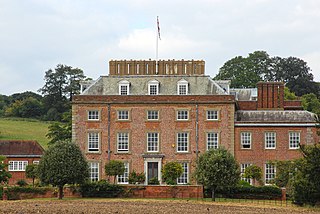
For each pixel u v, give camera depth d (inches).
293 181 2657.5
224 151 2974.9
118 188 3051.2
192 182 3442.4
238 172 2938.0
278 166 3211.1
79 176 2994.6
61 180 2942.9
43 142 5482.3
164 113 3540.8
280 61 7234.3
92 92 3619.6
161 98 3545.8
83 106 3560.5
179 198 2992.1
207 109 3526.1
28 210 2300.7
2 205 2539.4
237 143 3516.2
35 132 6008.9
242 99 4618.6
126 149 3533.5
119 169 3363.7
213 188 2901.1
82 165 3011.8
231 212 2306.8
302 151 2672.2
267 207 2561.5
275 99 3811.5
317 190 2561.5
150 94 3587.6
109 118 3550.7
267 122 3511.3
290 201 2874.0
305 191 2586.1
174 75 3671.3
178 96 3538.4
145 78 3671.3
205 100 3523.6
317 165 2541.8
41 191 3053.6
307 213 2316.7
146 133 3535.9
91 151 3540.8
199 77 3656.5
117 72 3750.0
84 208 2393.0
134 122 3540.8
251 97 4635.8
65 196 3088.1
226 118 3516.2
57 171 2945.4
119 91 3597.4
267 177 3496.6
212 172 2881.4
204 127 3518.7
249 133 3518.7
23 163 4111.7
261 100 3818.9
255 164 3496.6
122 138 3540.8
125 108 3550.7
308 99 6318.9
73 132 3548.2
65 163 2957.7
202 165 2928.2
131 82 3651.6
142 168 3516.2
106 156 3531.0
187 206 2529.5
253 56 7076.8
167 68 3757.4
